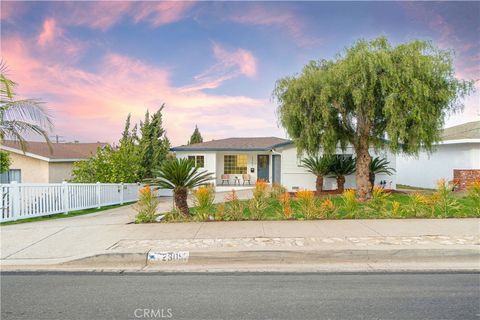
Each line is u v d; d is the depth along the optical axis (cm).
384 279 473
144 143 1908
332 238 639
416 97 1062
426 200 856
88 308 383
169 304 392
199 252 561
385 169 1650
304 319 351
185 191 912
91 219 971
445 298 405
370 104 1146
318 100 1195
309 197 868
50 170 1848
